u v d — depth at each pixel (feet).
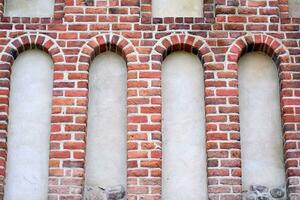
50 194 26.58
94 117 27.94
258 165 27.45
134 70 28.12
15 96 28.07
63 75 28.02
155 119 27.53
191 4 29.55
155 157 27.07
